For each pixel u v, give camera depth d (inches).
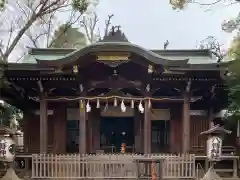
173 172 729.0
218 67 786.2
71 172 727.1
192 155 737.0
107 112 943.7
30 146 928.9
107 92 859.4
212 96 901.2
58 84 832.3
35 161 734.5
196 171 773.9
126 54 762.8
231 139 931.3
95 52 757.9
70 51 991.0
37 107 940.0
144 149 820.6
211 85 848.9
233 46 846.5
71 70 781.3
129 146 942.4
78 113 925.8
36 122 937.5
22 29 1208.2
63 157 733.3
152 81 826.8
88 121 926.4
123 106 829.2
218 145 686.5
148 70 779.4
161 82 833.5
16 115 1094.4
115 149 940.6
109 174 728.3
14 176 687.7
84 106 828.0
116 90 832.9
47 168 734.5
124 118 951.0
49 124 919.7
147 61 771.4
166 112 938.1
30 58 951.0
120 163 730.8
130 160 732.0
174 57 968.9
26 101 915.4
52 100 840.3
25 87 848.3
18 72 791.1
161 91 874.8
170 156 735.1
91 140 926.4
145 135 823.7
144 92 835.4
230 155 822.5
